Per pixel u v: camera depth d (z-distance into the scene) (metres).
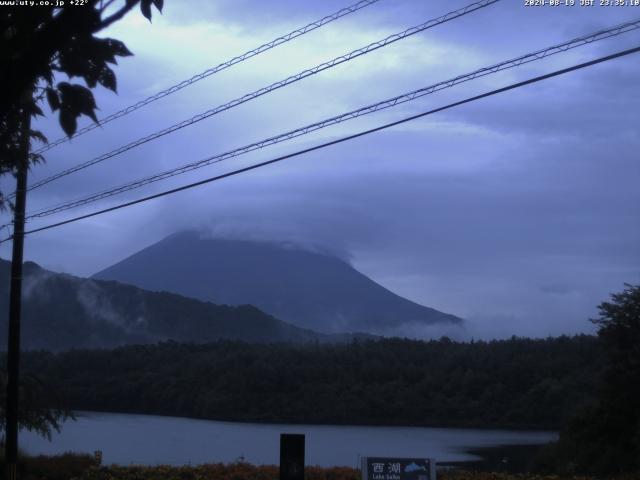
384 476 13.76
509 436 75.44
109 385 109.75
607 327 33.75
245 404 99.69
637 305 33.47
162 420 93.44
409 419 94.12
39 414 27.09
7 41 3.97
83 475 22.80
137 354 120.12
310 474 21.17
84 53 4.31
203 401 100.88
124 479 22.05
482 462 48.00
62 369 115.19
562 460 34.66
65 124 4.36
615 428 32.59
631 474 26.78
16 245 19.59
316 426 89.31
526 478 22.59
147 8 4.36
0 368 26.34
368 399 95.44
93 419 91.19
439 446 62.44
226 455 52.06
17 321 19.64
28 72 3.88
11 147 5.44
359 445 61.97
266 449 57.53
